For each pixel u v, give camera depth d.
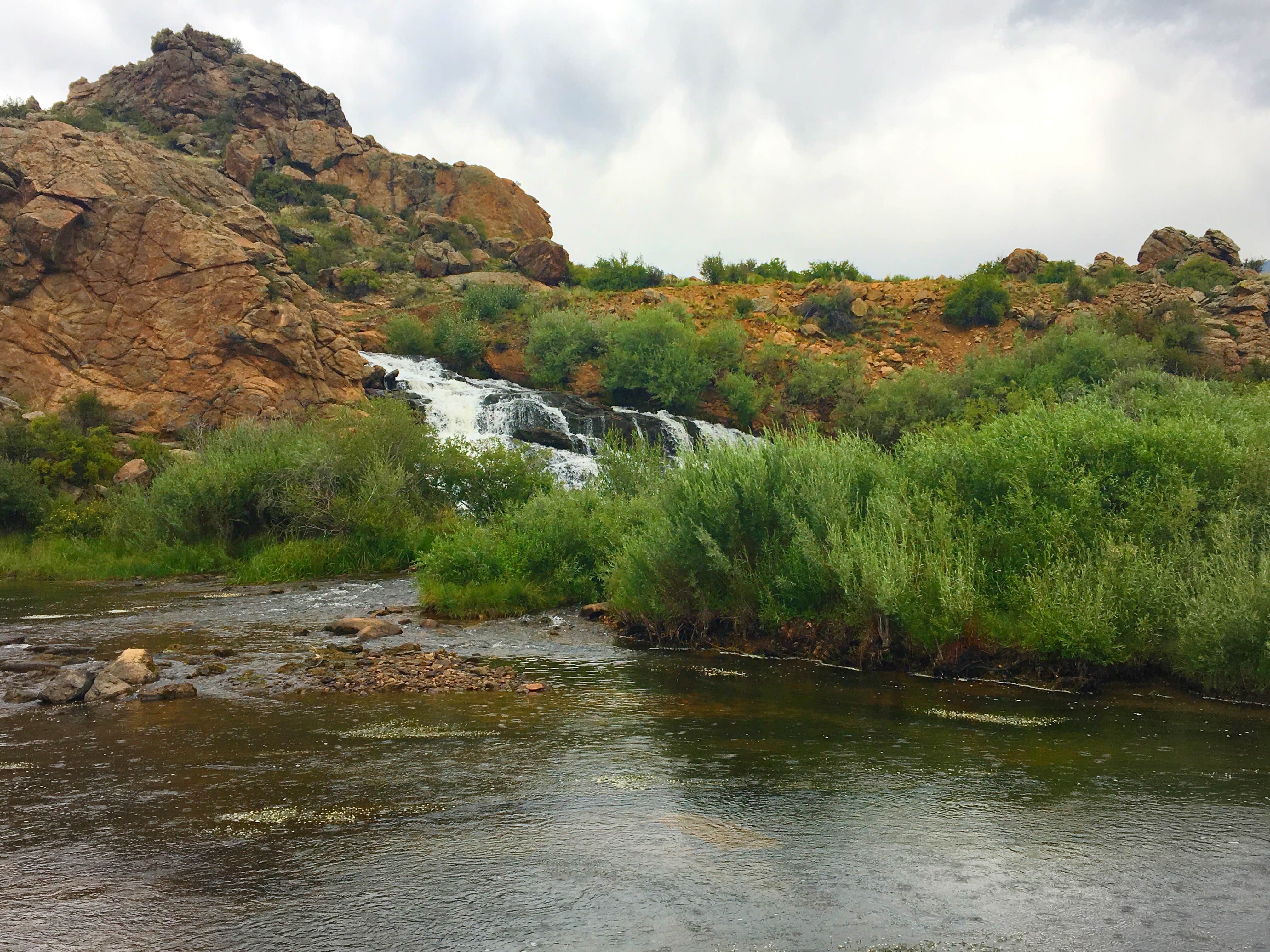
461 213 71.88
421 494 23.61
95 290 32.53
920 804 5.60
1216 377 38.06
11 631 12.81
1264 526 10.08
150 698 8.70
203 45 72.44
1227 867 4.62
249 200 58.88
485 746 6.99
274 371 32.91
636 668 10.28
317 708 8.34
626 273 63.97
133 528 23.05
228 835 5.08
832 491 11.71
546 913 4.09
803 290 57.19
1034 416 13.05
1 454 26.55
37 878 4.49
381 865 4.62
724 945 3.79
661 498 13.10
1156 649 9.30
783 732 7.41
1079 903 4.20
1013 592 10.09
